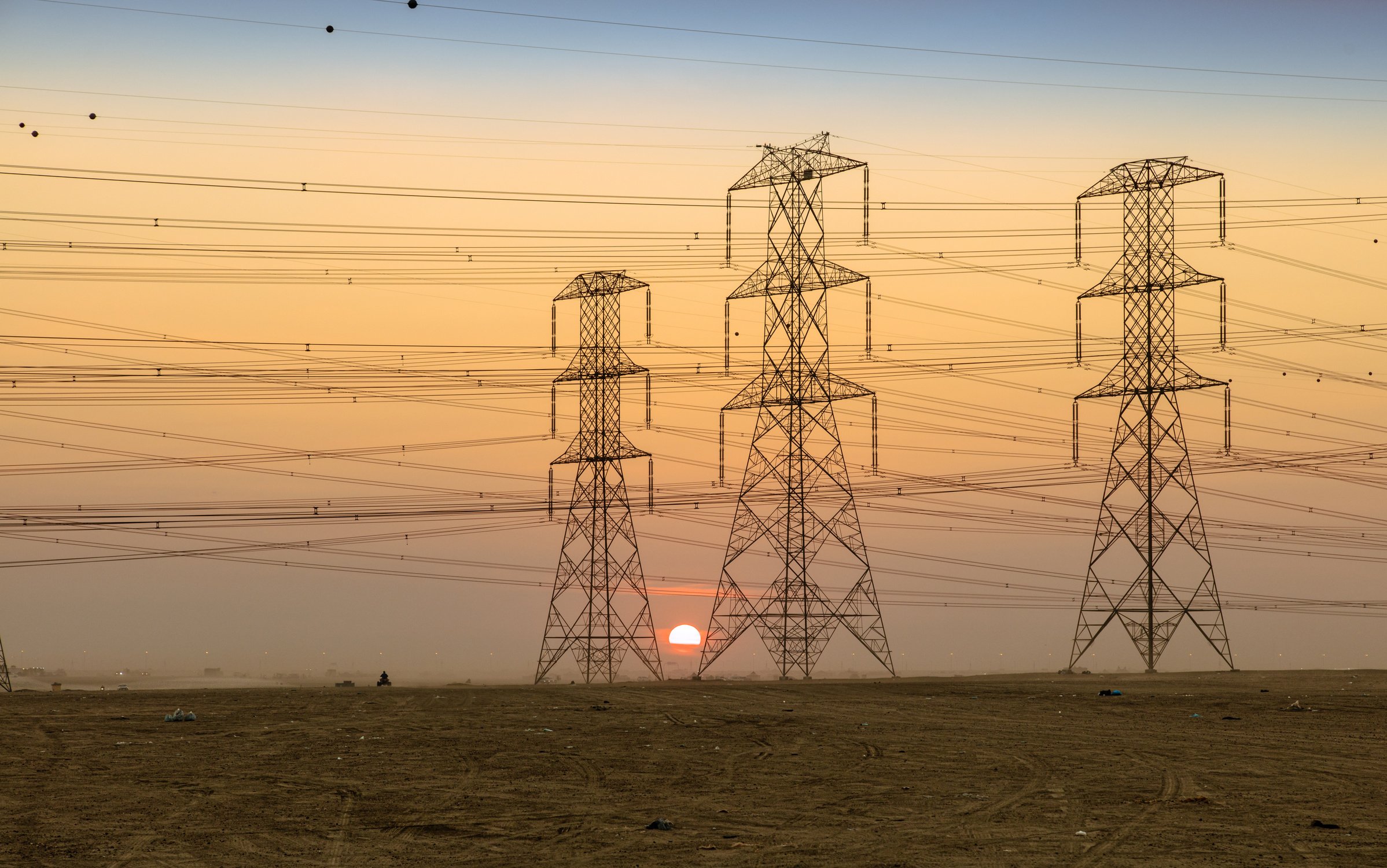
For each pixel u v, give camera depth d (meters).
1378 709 55.00
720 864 23.03
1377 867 22.36
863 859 23.30
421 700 59.56
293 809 28.75
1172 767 35.97
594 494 99.56
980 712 54.97
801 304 93.62
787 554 92.00
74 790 31.28
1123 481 93.06
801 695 65.94
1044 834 25.61
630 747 40.38
